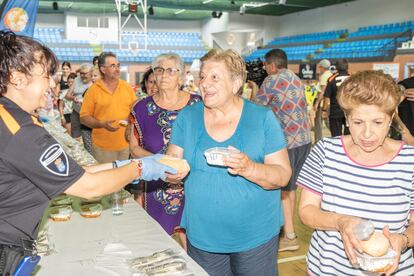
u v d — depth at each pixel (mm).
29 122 1188
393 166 1381
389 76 1298
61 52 20016
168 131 2592
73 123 5723
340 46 17609
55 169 1218
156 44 22031
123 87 4094
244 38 22375
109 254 1631
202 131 1834
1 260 1179
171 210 2615
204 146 1807
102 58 3975
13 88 1210
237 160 1593
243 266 1813
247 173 1647
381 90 1253
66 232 1870
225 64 1738
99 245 1721
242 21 22156
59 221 2000
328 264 1462
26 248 1218
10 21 5000
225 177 1768
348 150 1438
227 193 1763
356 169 1413
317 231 1533
